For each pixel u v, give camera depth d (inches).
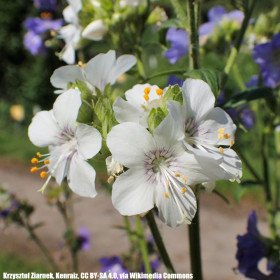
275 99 5.8
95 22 5.4
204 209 20.5
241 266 5.7
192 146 3.9
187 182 3.7
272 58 6.1
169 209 3.7
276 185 6.5
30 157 28.2
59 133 4.0
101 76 4.2
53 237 18.4
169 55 6.6
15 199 9.4
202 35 6.8
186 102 3.8
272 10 6.1
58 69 4.3
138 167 3.7
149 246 7.8
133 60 4.3
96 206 20.7
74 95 3.9
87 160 3.9
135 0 5.4
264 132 6.0
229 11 6.8
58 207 9.7
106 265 7.9
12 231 18.6
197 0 4.8
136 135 3.7
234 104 4.9
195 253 4.7
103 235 18.4
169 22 4.9
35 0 10.2
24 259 17.0
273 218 5.9
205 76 4.2
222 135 3.8
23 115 32.2
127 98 3.9
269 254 5.6
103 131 3.9
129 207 3.7
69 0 5.5
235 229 19.1
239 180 3.8
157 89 3.8
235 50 5.0
